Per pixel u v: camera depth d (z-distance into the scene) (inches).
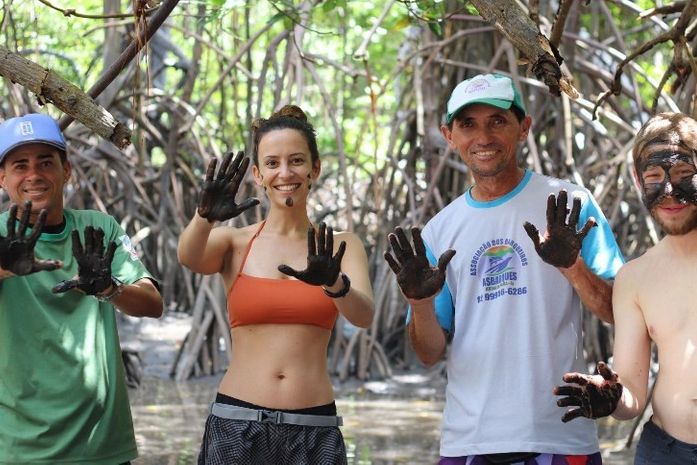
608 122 438.3
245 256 157.8
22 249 132.3
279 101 351.3
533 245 152.0
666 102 302.8
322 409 156.0
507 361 155.6
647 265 137.0
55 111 457.4
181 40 586.2
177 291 440.1
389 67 573.9
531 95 378.6
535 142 372.8
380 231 390.0
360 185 527.2
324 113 559.5
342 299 147.8
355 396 328.8
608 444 271.6
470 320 159.0
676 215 132.5
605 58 431.2
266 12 473.1
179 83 458.0
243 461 153.1
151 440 265.0
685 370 131.6
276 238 158.2
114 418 154.6
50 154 151.7
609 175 355.9
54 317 151.5
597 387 127.5
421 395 330.6
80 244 140.7
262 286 154.8
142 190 436.8
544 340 155.0
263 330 155.1
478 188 161.9
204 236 150.2
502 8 139.4
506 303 156.4
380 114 565.9
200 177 466.6
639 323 136.9
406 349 368.5
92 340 152.5
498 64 366.9
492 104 155.9
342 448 158.1
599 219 158.1
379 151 546.6
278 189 157.4
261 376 154.3
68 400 150.3
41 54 444.5
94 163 428.8
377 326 363.3
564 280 156.2
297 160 157.5
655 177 133.5
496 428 154.7
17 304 149.9
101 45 468.1
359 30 428.1
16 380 149.6
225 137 491.2
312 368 155.9
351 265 158.4
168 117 481.7
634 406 132.3
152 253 447.2
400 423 289.4
